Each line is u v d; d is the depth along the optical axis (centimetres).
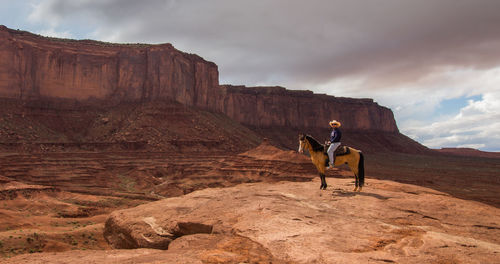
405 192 1285
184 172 10281
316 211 895
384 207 970
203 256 589
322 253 575
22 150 9538
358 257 553
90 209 5691
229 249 636
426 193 1265
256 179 8794
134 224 1048
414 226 793
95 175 8731
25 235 3206
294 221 777
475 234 747
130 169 9919
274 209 902
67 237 3406
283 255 582
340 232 699
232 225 821
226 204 1045
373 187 1370
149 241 955
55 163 8819
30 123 11200
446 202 1042
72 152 10225
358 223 774
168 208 1120
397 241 649
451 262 539
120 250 682
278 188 1340
